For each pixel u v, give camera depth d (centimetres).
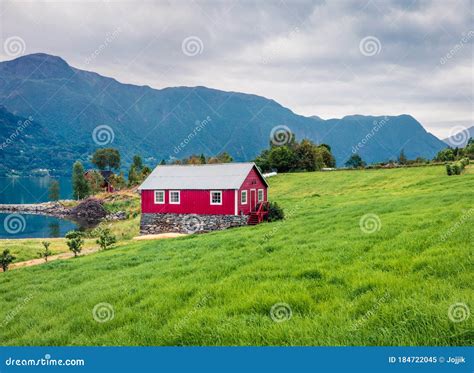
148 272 1700
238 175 4259
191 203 4319
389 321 805
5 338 1133
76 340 977
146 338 925
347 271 1223
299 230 2458
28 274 2258
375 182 6850
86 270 2084
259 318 926
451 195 3281
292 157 10456
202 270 1573
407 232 1744
